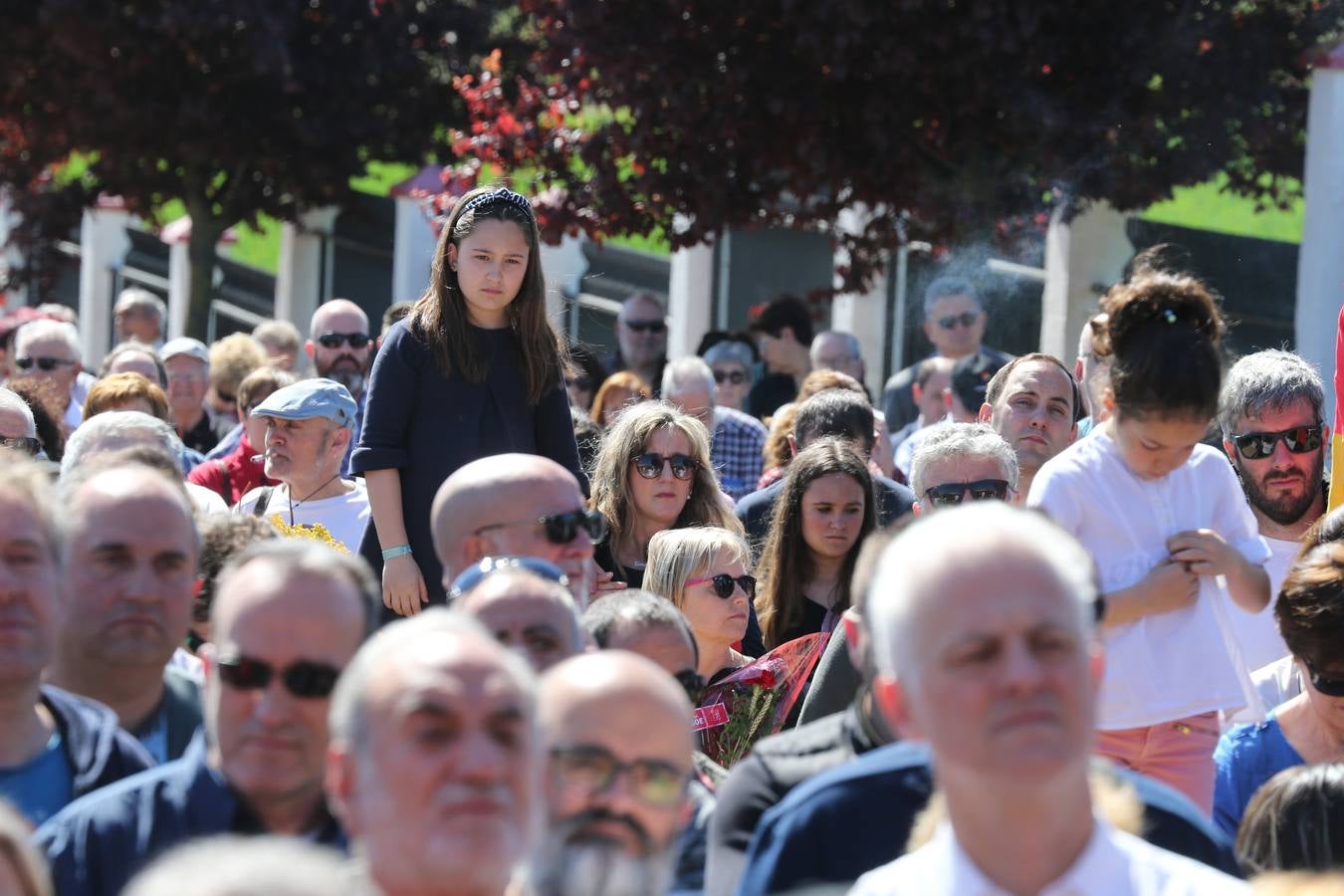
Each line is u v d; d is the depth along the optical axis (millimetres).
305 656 11008
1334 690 14492
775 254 52531
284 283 71375
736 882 11305
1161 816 10195
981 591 8336
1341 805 11672
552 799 9609
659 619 14086
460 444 18891
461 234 18859
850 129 38281
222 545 15656
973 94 35969
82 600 13125
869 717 11656
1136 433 14977
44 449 26906
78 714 12289
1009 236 38625
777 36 37719
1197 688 14984
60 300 92312
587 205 41406
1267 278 37969
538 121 42562
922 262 46781
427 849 8523
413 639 9008
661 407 22672
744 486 32875
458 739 8625
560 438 19625
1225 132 36219
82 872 10781
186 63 60594
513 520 13266
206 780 11172
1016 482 19312
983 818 8633
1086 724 8336
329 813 11281
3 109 63531
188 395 37438
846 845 10391
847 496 21234
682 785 9758
